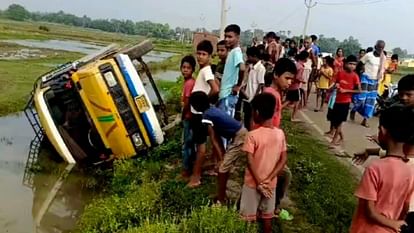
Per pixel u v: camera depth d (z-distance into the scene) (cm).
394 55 1588
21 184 989
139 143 1024
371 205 389
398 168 388
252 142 575
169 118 1352
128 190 851
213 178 843
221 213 615
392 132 388
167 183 818
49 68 2870
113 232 707
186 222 626
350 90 1073
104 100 988
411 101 546
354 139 1175
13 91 1877
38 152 1193
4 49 4203
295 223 678
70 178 1022
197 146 788
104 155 1049
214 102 811
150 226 629
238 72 829
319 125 1331
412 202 410
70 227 823
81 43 6556
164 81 2623
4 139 1295
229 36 845
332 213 711
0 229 793
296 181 828
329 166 924
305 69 1550
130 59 1056
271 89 658
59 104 1090
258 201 593
